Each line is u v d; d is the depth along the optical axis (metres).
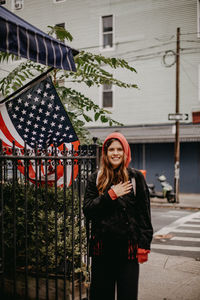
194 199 16.34
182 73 18.14
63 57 3.13
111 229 2.70
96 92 19.67
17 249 3.48
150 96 18.75
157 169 19.11
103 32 19.45
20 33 2.74
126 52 19.06
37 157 3.07
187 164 18.45
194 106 17.91
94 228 2.80
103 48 19.50
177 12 17.97
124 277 2.68
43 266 3.46
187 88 18.05
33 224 3.44
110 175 2.84
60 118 3.99
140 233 2.74
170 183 18.81
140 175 2.83
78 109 4.93
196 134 17.30
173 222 10.33
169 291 4.37
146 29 18.58
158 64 18.48
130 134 18.80
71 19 19.89
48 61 2.98
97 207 2.71
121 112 19.42
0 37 2.60
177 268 5.43
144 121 18.92
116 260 2.71
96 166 3.71
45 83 4.00
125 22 18.95
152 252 6.71
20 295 3.40
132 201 2.76
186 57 17.98
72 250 3.32
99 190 2.85
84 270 3.53
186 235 8.44
